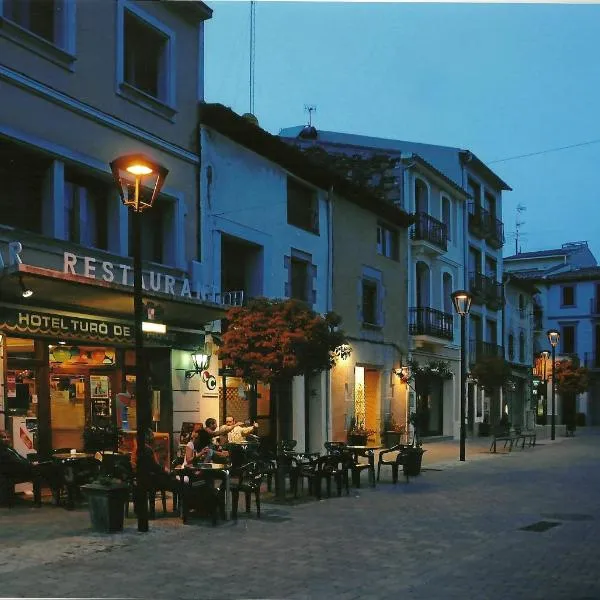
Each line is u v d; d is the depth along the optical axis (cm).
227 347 1282
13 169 1191
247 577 682
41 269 1048
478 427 3378
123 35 1402
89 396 1321
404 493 1300
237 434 1369
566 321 5600
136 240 912
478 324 3519
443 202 3133
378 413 2408
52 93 1226
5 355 1128
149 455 933
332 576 691
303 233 1992
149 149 1452
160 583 654
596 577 697
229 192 1686
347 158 2795
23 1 1212
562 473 1672
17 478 1061
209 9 1630
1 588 623
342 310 2180
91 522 897
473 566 739
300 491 1303
